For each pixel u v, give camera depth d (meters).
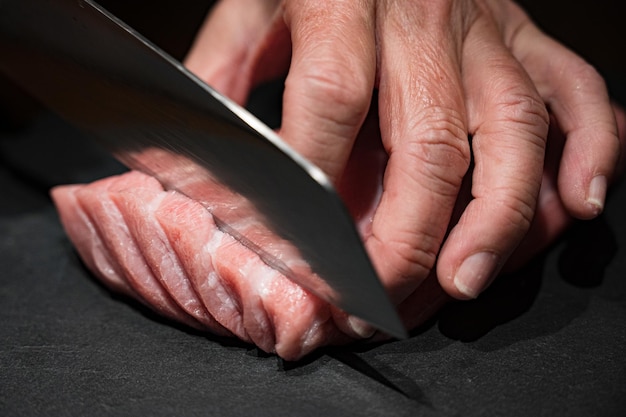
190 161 0.42
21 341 0.44
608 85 0.60
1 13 0.46
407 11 0.43
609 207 0.51
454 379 0.40
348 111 0.39
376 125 0.45
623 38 0.73
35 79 0.49
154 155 0.44
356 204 0.43
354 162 0.44
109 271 0.46
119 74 0.43
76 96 0.47
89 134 0.48
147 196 0.44
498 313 0.43
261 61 0.52
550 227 0.46
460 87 0.42
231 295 0.42
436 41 0.43
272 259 0.41
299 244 0.39
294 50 0.41
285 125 0.39
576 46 0.72
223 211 0.42
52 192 0.47
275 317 0.40
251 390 0.40
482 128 0.43
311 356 0.41
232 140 0.39
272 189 0.39
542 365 0.41
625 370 0.40
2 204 0.54
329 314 0.41
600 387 0.40
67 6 0.43
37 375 0.42
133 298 0.46
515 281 0.45
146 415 0.39
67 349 0.43
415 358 0.41
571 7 0.78
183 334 0.43
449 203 0.40
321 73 0.39
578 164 0.44
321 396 0.40
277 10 0.49
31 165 0.57
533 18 0.76
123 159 0.47
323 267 0.39
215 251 0.42
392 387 0.40
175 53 0.71
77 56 0.45
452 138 0.41
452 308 0.44
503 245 0.41
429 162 0.40
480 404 0.39
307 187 0.37
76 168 0.57
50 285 0.47
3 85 0.61
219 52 0.52
